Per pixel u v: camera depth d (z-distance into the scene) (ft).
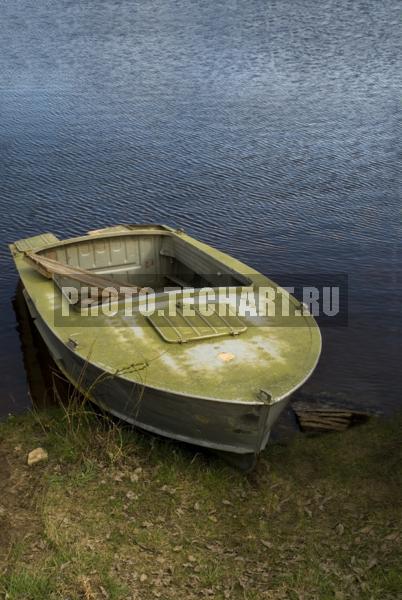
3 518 21.35
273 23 148.15
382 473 23.79
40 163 62.95
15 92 89.86
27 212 52.16
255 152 66.18
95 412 27.43
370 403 28.96
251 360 24.36
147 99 86.58
